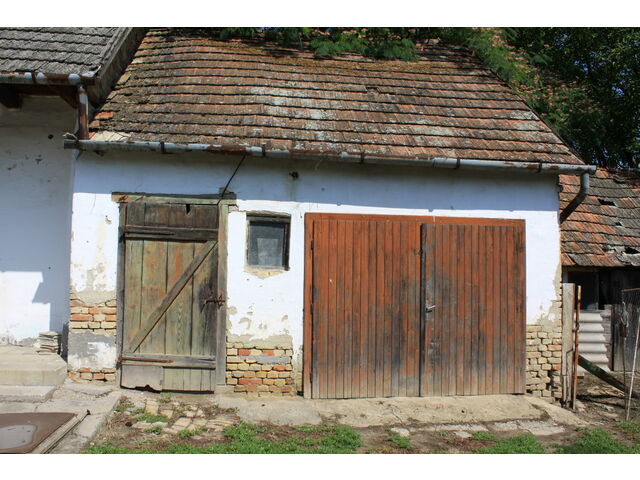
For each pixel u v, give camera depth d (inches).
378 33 369.1
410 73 329.1
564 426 224.7
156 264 237.5
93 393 217.5
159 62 305.3
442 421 224.1
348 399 241.4
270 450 182.1
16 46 249.9
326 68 323.9
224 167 242.7
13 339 272.2
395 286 248.1
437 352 249.0
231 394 237.6
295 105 274.7
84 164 236.8
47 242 276.2
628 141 541.3
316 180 247.4
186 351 236.7
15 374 220.7
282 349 241.6
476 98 305.3
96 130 237.9
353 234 247.3
